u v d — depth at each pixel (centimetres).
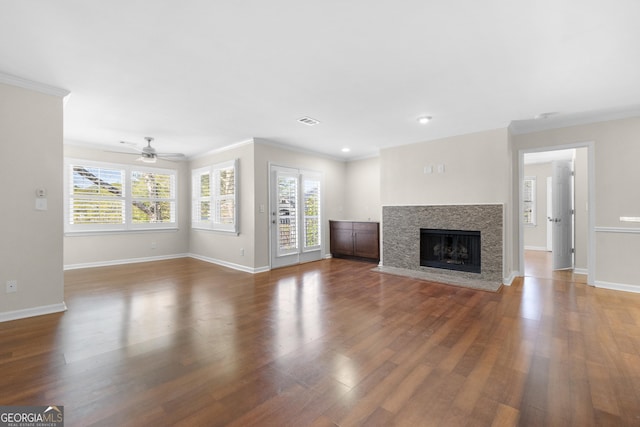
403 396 170
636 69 258
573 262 520
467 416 153
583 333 253
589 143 403
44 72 261
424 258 509
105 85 288
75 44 217
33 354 219
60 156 304
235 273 505
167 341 243
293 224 577
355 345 235
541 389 176
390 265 541
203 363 207
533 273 491
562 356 214
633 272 375
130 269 537
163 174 647
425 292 385
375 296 368
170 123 414
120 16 185
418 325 275
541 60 242
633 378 186
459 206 459
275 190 544
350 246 628
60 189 306
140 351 225
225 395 171
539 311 309
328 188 658
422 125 425
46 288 300
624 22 192
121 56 235
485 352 222
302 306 331
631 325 269
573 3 175
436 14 185
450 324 277
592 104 344
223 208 575
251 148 512
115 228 576
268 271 522
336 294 378
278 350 227
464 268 462
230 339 246
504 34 206
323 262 608
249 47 223
